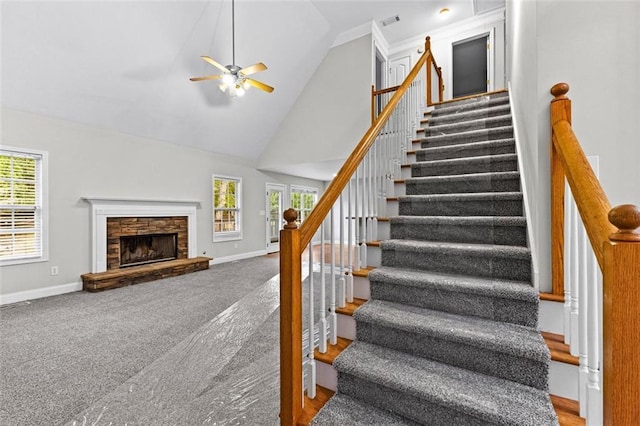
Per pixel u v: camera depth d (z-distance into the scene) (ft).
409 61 19.83
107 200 14.65
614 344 2.20
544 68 4.65
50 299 12.25
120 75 12.93
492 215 6.95
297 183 28.50
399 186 8.77
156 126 16.12
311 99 19.12
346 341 5.47
